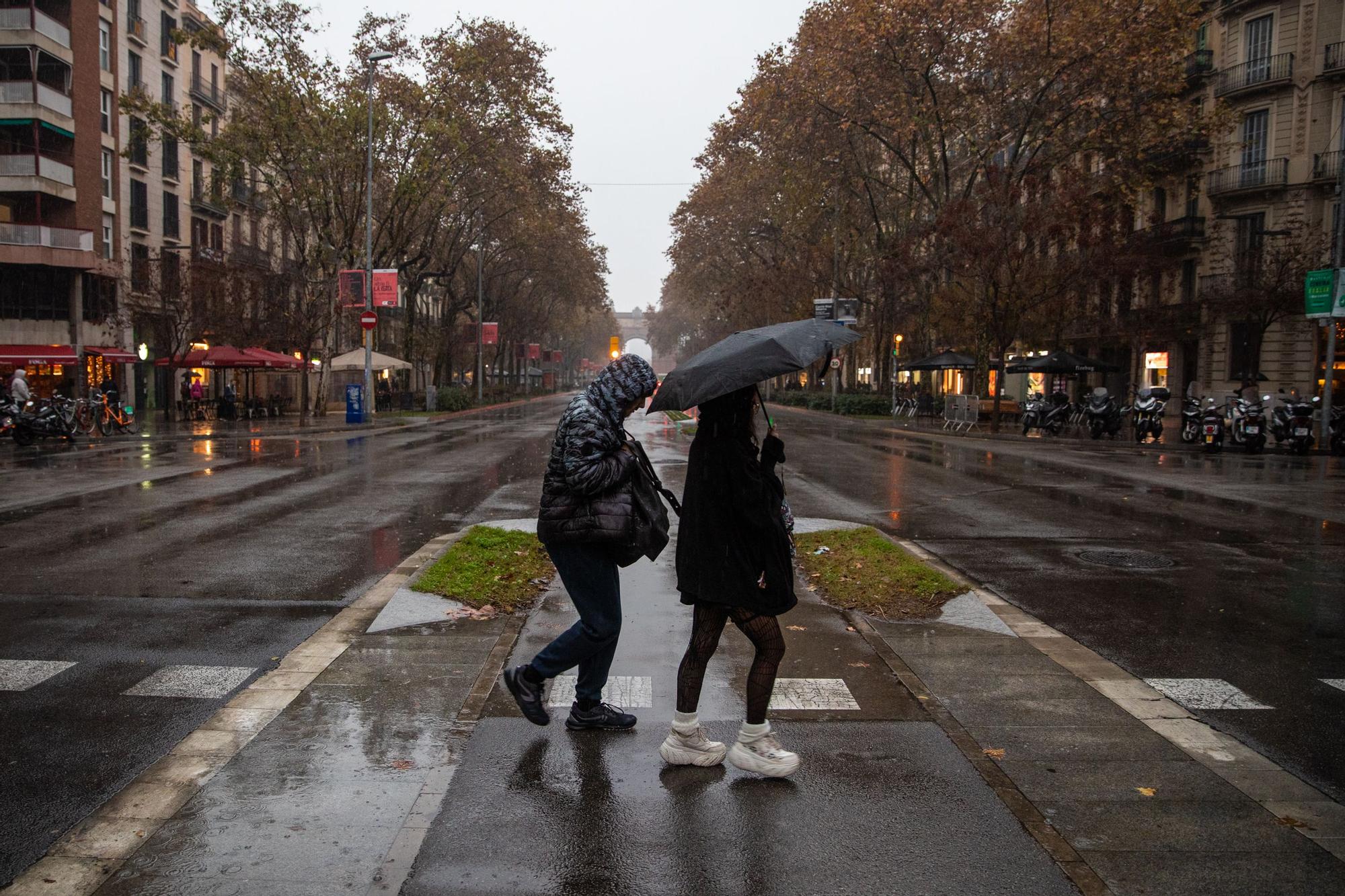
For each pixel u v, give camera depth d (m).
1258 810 3.31
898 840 3.08
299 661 4.96
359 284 31.14
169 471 15.38
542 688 3.96
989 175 28.83
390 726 4.05
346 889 2.77
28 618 5.98
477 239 47.28
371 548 8.45
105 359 36.84
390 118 33.44
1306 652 5.41
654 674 4.82
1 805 3.36
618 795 3.41
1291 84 32.50
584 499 3.81
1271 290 28.38
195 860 2.93
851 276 45.75
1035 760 3.75
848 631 5.60
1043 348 42.00
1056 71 28.05
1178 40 28.02
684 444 21.62
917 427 31.61
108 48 37.09
